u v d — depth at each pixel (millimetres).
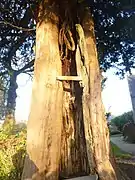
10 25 7188
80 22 5012
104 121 4293
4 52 8742
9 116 11211
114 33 7258
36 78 4484
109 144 4230
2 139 6328
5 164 5859
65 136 4547
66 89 4711
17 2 6676
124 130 15422
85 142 4473
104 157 4082
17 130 8359
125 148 12086
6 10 6883
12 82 11039
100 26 7090
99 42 7391
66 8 5035
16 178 5730
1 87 11391
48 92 4371
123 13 6805
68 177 4305
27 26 7383
